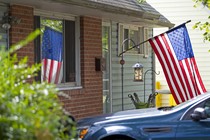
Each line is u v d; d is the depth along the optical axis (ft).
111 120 34.65
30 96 16.28
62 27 54.60
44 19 51.52
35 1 43.34
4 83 16.37
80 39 56.65
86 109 56.85
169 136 33.32
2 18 44.24
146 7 66.03
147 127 33.71
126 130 33.78
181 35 54.13
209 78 87.86
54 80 52.85
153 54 78.18
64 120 17.44
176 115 33.76
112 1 54.39
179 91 53.06
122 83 66.69
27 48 46.39
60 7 48.14
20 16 45.75
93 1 48.49
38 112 15.93
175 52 53.83
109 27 64.80
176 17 89.97
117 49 66.85
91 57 58.08
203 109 32.91
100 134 34.22
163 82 90.48
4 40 44.55
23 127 15.48
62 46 54.54
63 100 52.39
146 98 76.18
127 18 61.52
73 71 56.34
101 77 60.03
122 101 67.67
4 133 15.33
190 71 53.47
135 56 72.54
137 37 73.61
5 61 17.20
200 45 88.12
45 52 51.34
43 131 15.49
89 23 57.72
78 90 55.36
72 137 17.70
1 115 15.49
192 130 33.17
